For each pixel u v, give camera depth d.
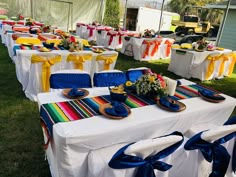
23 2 11.26
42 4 11.54
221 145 1.58
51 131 1.41
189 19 14.85
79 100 1.77
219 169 1.60
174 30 15.39
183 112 1.73
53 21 12.10
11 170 1.90
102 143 1.42
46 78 3.00
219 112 2.02
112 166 1.21
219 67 5.24
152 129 1.59
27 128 2.51
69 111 1.58
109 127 1.40
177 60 5.30
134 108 1.71
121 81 2.44
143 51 6.44
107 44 7.78
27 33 4.96
